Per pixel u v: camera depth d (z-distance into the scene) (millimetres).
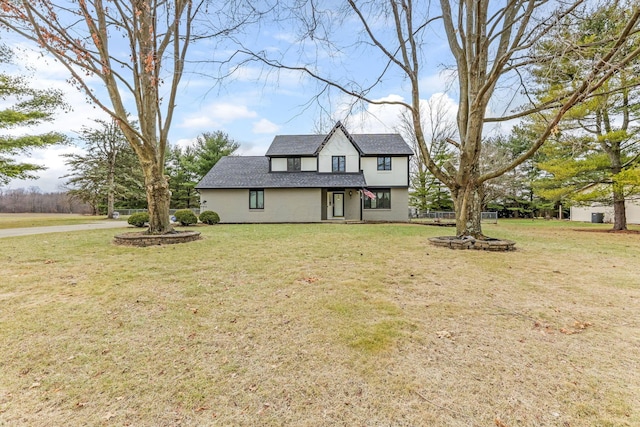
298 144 22656
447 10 8859
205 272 5762
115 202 34156
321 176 20969
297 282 5172
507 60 6910
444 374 2592
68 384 2453
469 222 8906
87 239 9844
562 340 3205
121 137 29781
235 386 2436
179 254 7426
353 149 21375
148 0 8242
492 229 16344
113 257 7035
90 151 29312
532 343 3139
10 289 4676
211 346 3064
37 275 5445
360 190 21203
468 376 2561
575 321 3680
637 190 14578
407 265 6414
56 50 6977
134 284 4984
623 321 3684
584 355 2902
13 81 15281
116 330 3383
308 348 3023
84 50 7426
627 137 13664
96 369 2660
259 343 3127
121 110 8758
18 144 15406
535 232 14328
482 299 4422
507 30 8070
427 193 29484
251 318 3729
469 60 8164
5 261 6531
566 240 10930
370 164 22047
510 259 7133
